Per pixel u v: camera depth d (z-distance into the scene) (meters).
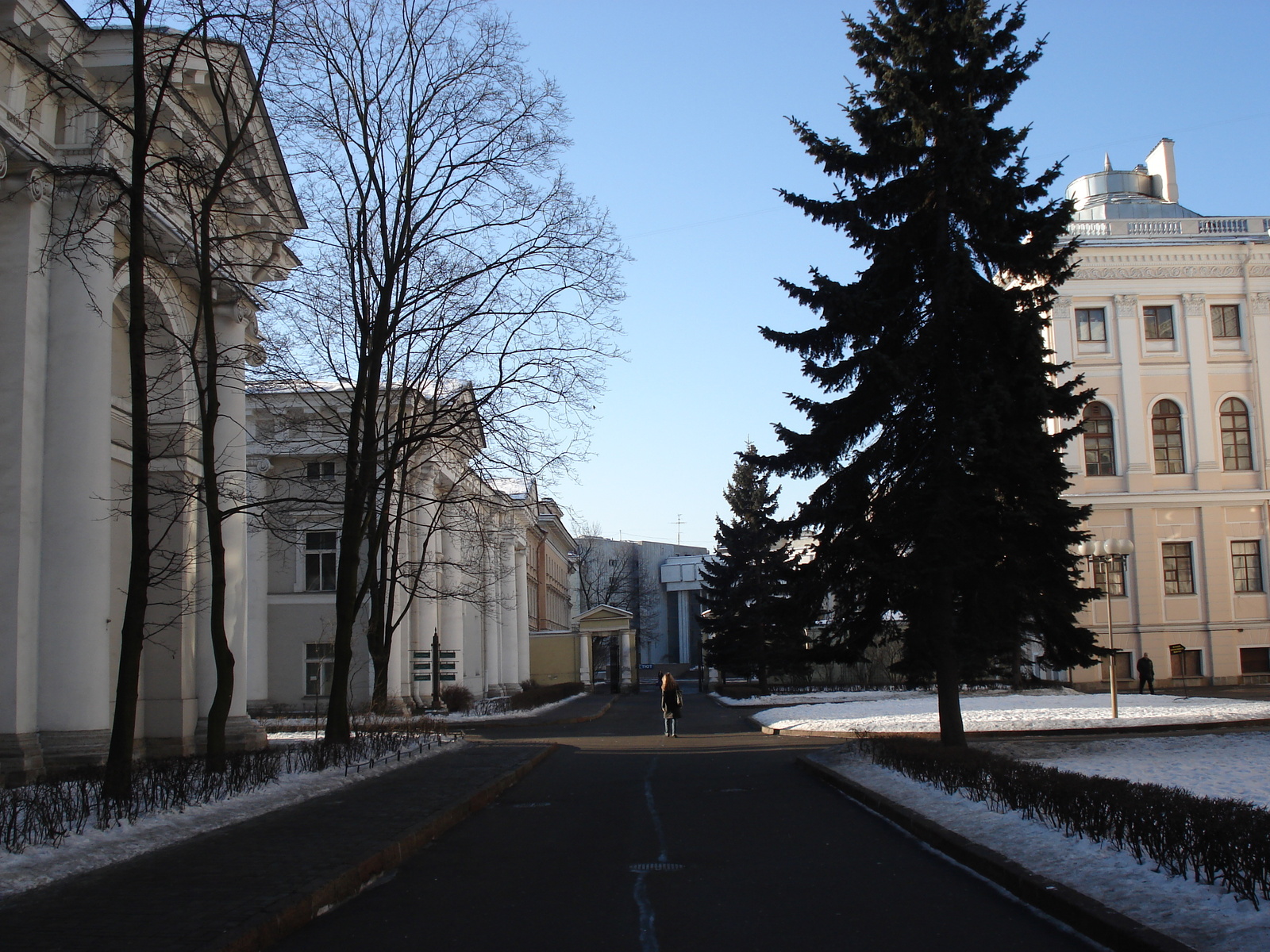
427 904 7.68
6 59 15.30
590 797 14.85
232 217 20.52
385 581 26.81
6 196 15.66
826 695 49.00
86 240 14.15
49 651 15.43
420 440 21.70
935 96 18.31
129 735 11.64
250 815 11.55
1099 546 30.38
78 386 15.92
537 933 6.73
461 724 36.12
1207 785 13.01
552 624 89.69
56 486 15.70
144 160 12.62
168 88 13.88
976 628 17.72
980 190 17.78
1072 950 5.93
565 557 103.38
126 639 11.82
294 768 15.97
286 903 6.98
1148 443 47.59
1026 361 17.47
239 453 21.19
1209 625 46.50
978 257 18.22
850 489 18.11
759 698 48.91
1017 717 28.08
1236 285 48.28
